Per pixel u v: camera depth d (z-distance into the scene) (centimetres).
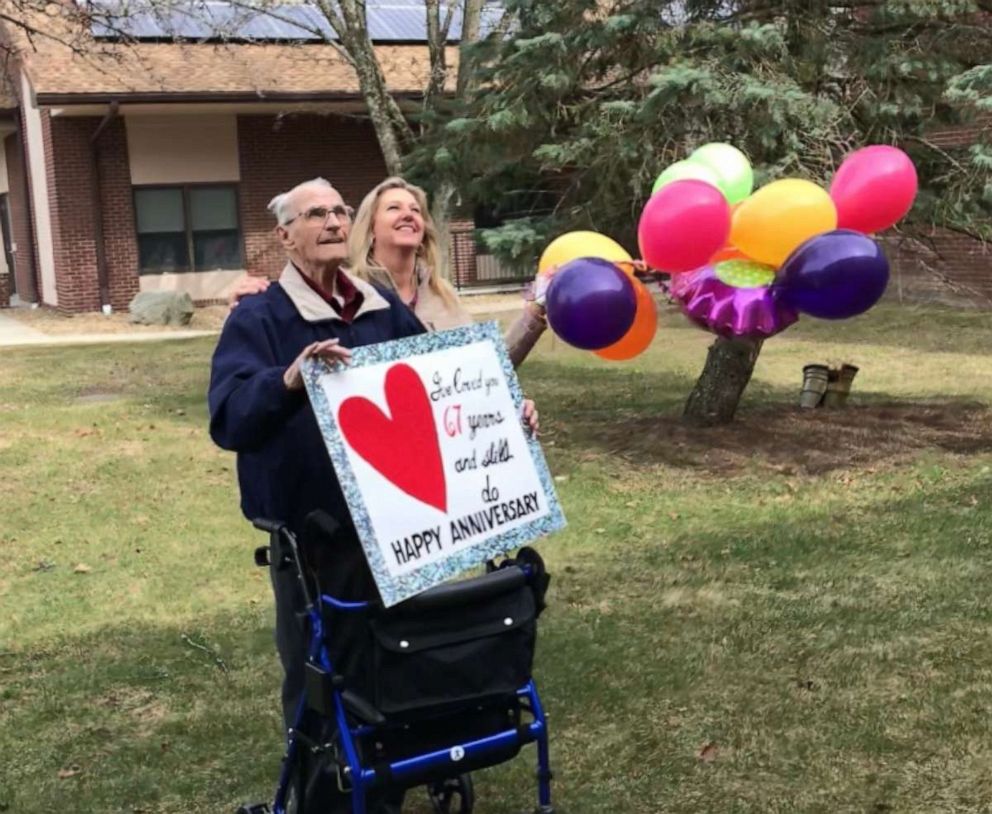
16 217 2381
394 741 280
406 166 909
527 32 793
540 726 292
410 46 2116
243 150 2061
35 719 417
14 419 1023
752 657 448
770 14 764
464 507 280
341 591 278
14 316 2059
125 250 2009
